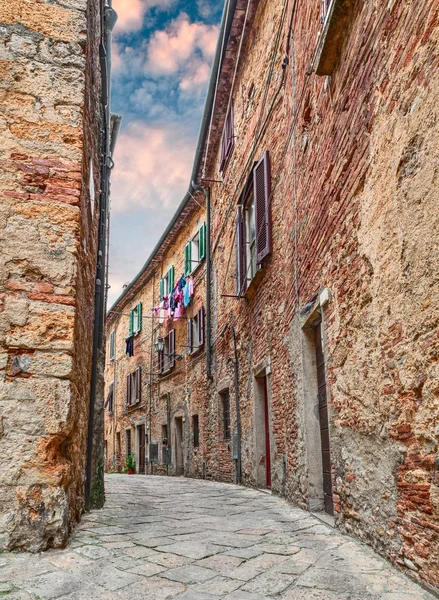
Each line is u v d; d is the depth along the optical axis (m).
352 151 4.13
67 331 3.96
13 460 3.60
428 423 2.74
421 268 2.79
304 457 5.86
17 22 4.46
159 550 3.57
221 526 4.63
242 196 10.03
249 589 2.73
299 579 2.92
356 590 2.71
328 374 4.90
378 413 3.52
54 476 3.65
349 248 4.21
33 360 3.82
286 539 4.05
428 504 2.73
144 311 20.83
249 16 9.50
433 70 2.63
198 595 2.63
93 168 6.00
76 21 4.64
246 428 9.66
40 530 3.51
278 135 7.90
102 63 6.83
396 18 3.15
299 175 6.36
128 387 22.05
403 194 3.03
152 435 18.22
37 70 4.41
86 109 4.84
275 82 8.02
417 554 2.87
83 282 4.89
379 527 3.50
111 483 10.59
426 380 2.75
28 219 4.08
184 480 12.20
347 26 4.25
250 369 9.45
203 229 14.20
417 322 2.86
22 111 4.28
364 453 3.83
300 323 6.11
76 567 3.11
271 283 8.12
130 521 4.82
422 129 2.77
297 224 6.42
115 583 2.82
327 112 5.01
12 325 3.84
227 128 11.69
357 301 3.99
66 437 3.87
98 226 6.79
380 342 3.47
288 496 6.74
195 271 14.82
